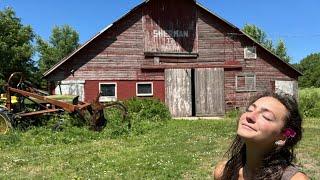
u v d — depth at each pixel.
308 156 12.19
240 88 29.84
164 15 28.95
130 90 28.22
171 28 29.05
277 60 30.34
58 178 9.98
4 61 42.28
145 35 28.56
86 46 27.53
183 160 11.54
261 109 1.94
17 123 17.69
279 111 1.92
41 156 12.90
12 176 10.29
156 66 28.66
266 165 1.97
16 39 43.81
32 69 44.81
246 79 29.92
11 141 15.31
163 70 28.78
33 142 15.33
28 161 12.09
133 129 17.80
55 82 27.25
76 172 10.60
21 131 17.23
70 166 11.28
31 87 19.73
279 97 1.96
